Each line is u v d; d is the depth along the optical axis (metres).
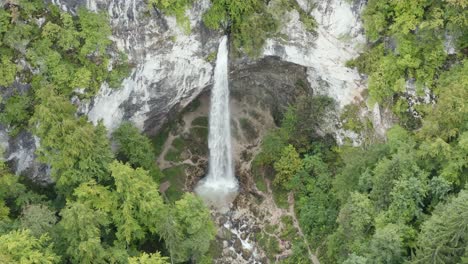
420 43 36.06
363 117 41.72
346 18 39.31
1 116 35.59
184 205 35.84
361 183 34.44
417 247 29.22
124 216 34.31
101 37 37.25
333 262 39.72
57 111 33.16
